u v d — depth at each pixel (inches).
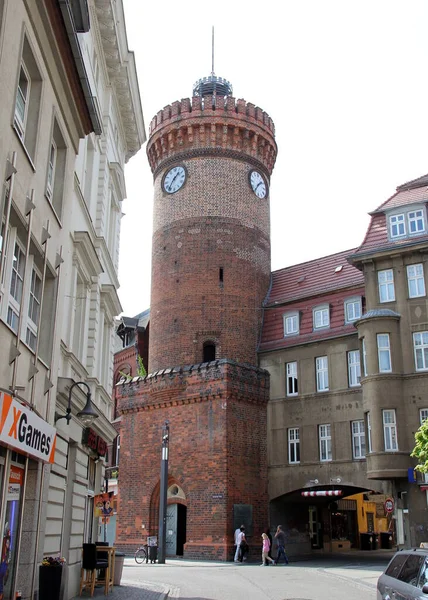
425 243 1343.5
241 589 823.7
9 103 450.0
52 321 615.8
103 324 951.0
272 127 1926.7
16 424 466.0
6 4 435.5
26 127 546.0
